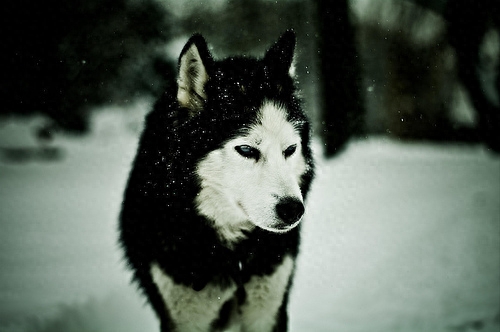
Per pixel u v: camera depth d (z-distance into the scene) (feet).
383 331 10.71
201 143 8.63
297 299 12.67
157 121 9.12
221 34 40.27
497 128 38.68
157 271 8.58
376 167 34.24
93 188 30.19
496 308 11.57
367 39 44.80
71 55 48.70
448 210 20.80
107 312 11.71
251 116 8.54
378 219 20.07
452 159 39.52
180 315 8.70
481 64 37.55
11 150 48.57
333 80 36.70
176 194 8.59
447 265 14.58
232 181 8.53
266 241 8.79
